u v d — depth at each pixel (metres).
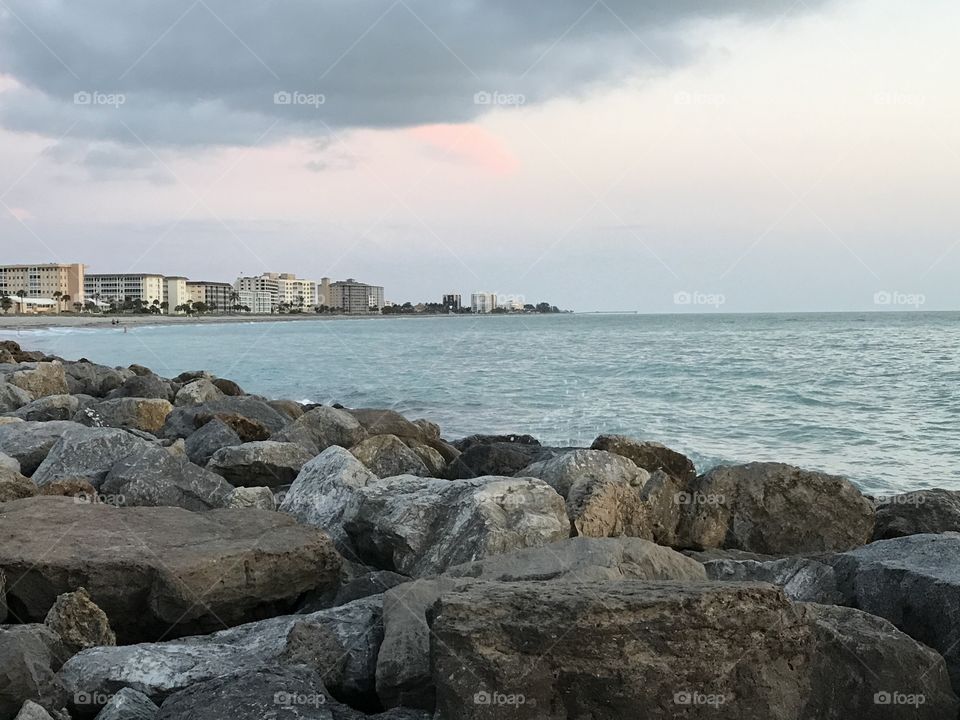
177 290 191.62
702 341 71.38
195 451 15.22
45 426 14.79
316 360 52.78
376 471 13.30
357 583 8.30
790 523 10.73
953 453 19.72
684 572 7.69
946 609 6.85
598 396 30.59
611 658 5.38
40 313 157.00
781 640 5.56
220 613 8.12
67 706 6.14
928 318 171.00
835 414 25.62
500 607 5.63
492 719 5.36
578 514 9.27
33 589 7.89
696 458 19.20
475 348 63.44
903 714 6.03
